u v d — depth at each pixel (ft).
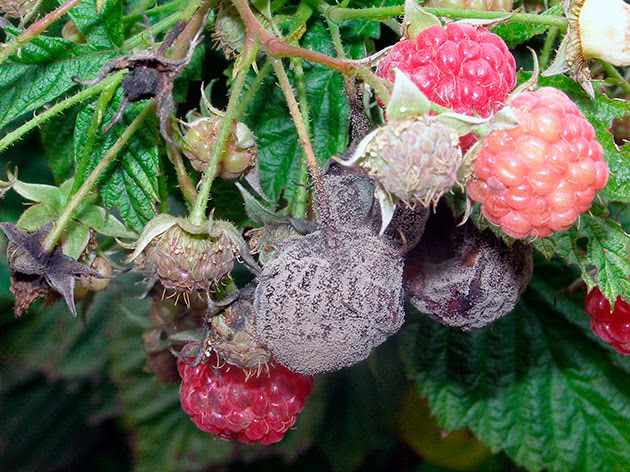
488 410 0.75
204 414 0.54
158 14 0.54
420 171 0.40
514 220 0.42
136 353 0.88
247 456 0.91
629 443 0.74
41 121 0.47
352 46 0.54
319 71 0.54
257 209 0.45
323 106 0.54
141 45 0.52
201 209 0.45
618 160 0.49
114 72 0.45
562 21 0.47
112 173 0.50
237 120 0.48
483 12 0.47
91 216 0.50
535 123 0.42
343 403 0.91
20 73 0.51
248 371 0.48
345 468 0.91
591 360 0.74
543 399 0.75
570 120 0.42
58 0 0.51
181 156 0.49
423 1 0.51
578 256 0.51
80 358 0.91
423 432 0.94
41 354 0.91
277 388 0.53
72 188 0.47
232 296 0.45
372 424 0.92
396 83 0.40
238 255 0.46
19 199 0.79
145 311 0.79
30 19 0.53
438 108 0.41
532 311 0.75
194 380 0.54
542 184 0.41
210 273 0.45
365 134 0.45
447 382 0.75
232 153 0.48
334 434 0.91
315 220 0.44
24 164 0.78
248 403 0.53
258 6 0.49
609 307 0.56
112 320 0.89
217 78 0.56
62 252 0.47
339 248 0.42
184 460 0.90
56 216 0.49
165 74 0.42
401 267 0.44
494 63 0.44
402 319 0.44
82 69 0.52
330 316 0.41
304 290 0.41
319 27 0.55
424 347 0.75
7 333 0.91
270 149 0.54
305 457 1.04
